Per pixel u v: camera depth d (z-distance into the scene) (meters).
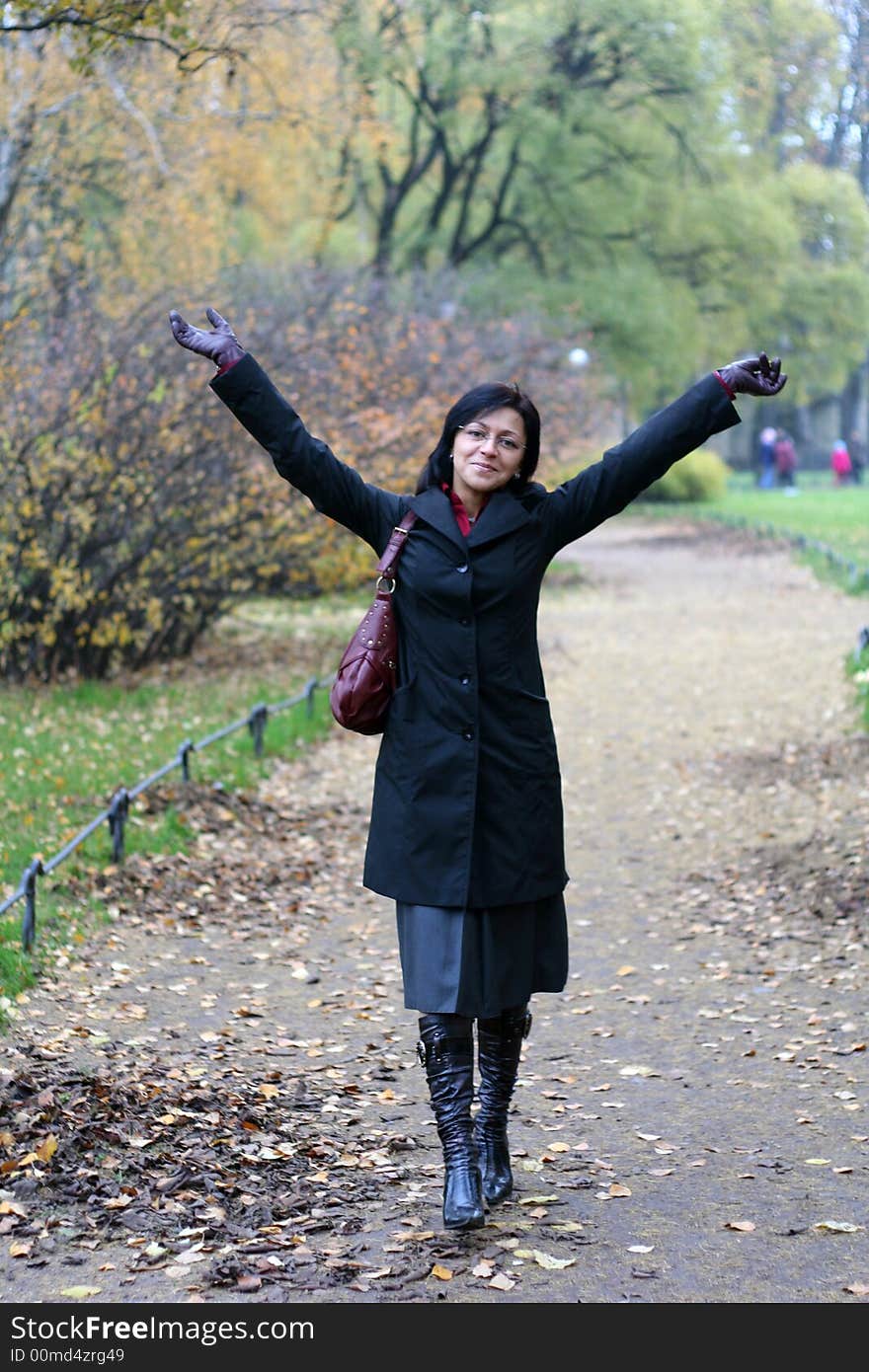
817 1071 5.47
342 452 15.28
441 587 3.91
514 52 31.08
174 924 7.40
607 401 34.62
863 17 22.02
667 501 45.97
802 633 18.64
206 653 16.97
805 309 40.06
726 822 9.88
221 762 11.06
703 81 32.00
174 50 8.92
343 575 15.91
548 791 4.01
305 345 15.36
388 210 33.34
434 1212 4.12
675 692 15.04
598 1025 6.18
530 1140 4.83
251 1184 4.26
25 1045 5.34
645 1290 3.61
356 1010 6.29
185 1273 3.65
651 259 35.91
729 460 71.12
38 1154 4.23
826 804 9.91
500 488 4.05
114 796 8.31
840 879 8.04
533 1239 3.93
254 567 15.55
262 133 23.62
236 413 3.99
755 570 27.41
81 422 13.30
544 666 17.05
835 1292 3.61
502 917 3.96
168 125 19.72
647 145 34.25
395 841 3.93
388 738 4.01
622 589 25.55
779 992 6.50
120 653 14.98
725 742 12.49
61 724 12.16
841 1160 4.57
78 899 7.46
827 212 37.84
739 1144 4.75
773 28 29.75
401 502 4.09
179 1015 6.08
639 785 11.22
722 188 35.28
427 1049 3.96
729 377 4.03
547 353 27.11
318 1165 4.49
